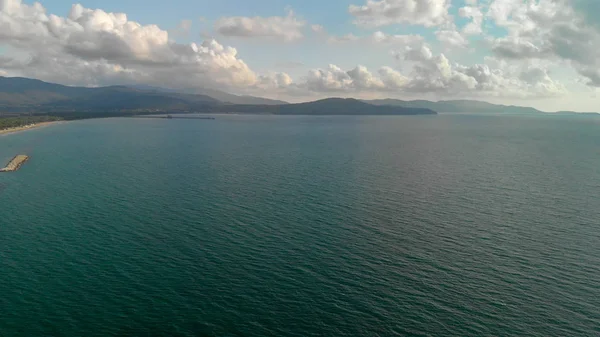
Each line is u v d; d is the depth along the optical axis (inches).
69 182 5585.6
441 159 7834.6
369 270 2893.7
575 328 2266.2
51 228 3698.3
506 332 2235.5
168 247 3275.1
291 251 3198.8
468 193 4965.6
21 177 5954.7
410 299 2536.9
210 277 2797.7
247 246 3292.3
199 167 6806.1
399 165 7066.9
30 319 2338.8
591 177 5989.2
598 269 2901.1
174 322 2321.6
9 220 3914.9
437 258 3080.7
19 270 2878.9
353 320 2335.1
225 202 4522.6
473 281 2746.1
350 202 4530.0
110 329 2261.3
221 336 2208.4
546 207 4345.5
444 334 2219.5
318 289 2647.6
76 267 2930.6
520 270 2891.2
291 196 4785.9
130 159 7741.1
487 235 3526.1
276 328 2269.9
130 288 2655.0
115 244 3331.7
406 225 3774.6
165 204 4451.3
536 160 7711.6
